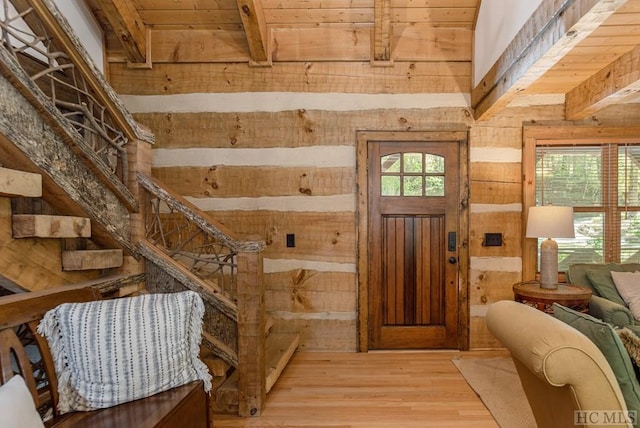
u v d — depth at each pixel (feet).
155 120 10.62
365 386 8.34
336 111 10.51
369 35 10.39
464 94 10.48
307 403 7.59
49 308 4.97
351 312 10.55
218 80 10.55
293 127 10.53
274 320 10.38
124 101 10.60
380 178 10.56
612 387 3.91
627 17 6.15
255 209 10.60
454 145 10.50
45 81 7.34
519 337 4.47
